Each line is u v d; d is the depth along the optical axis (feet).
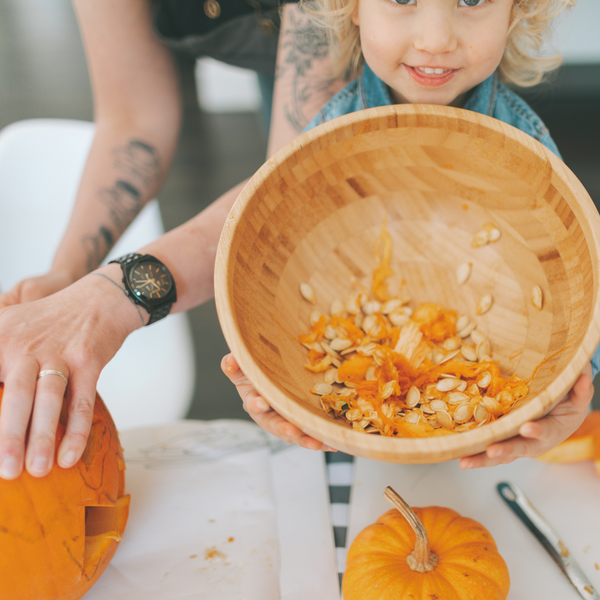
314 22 2.52
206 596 1.94
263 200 1.89
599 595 1.89
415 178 2.10
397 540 1.90
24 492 1.67
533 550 2.03
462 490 2.25
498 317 2.05
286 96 2.95
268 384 1.52
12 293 2.60
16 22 10.33
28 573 1.69
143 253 2.41
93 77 3.45
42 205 3.84
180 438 2.59
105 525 1.95
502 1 1.86
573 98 7.36
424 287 2.21
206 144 8.12
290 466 2.42
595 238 1.64
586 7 5.62
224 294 1.63
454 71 1.97
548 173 1.79
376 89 2.42
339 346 2.06
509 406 1.74
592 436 2.26
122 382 3.59
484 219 2.11
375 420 1.80
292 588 1.97
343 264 2.22
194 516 2.22
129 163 3.33
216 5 3.37
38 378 1.84
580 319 1.67
